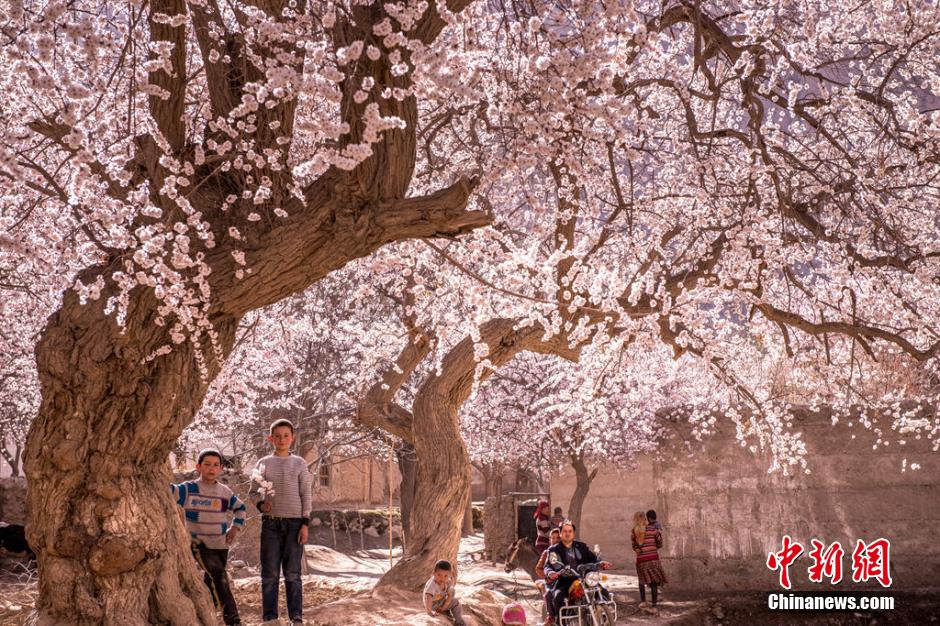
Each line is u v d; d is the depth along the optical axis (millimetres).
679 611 14047
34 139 6629
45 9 4148
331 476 36406
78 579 5957
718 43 8578
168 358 6234
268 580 7250
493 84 6809
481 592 10312
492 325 11469
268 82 4613
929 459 15312
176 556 6504
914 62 8562
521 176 7707
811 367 11969
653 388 17281
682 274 10375
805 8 7680
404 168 6223
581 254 7539
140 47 6633
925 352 9453
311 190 6379
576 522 20375
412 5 4996
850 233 10008
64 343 5938
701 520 16078
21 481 16078
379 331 15492
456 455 11656
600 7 6105
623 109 6008
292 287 6309
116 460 6098
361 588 11883
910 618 13688
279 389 17375
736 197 9812
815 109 9898
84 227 5918
